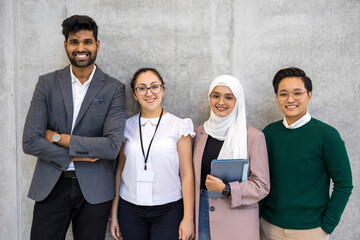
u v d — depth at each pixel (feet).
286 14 7.41
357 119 7.41
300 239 5.76
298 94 5.74
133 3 7.50
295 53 7.43
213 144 6.12
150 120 6.23
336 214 5.45
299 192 5.75
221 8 7.47
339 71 7.37
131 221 6.05
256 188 5.49
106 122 5.84
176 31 7.54
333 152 5.49
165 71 7.61
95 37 5.74
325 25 7.34
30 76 7.62
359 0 7.25
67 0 7.51
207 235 5.98
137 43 7.57
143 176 5.85
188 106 7.65
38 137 5.58
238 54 7.52
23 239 7.85
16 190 7.79
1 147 7.69
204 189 6.04
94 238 6.01
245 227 5.61
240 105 5.96
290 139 5.92
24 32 7.55
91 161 5.77
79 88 5.98
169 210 5.94
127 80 7.63
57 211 5.90
